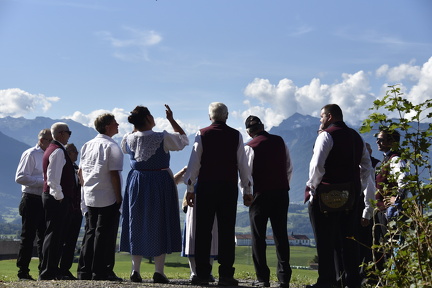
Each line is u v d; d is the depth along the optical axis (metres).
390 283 4.33
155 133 7.25
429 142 4.32
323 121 7.08
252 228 7.27
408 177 4.34
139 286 6.13
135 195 7.12
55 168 7.52
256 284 7.16
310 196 6.96
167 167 7.29
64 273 8.62
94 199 7.36
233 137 7.12
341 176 6.84
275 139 7.41
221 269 6.98
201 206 7.02
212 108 7.26
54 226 7.60
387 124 4.43
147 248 7.01
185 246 8.06
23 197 8.41
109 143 7.46
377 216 7.35
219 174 7.00
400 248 4.27
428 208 4.23
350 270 6.76
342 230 6.86
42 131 8.64
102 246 7.30
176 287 6.26
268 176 7.23
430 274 4.08
